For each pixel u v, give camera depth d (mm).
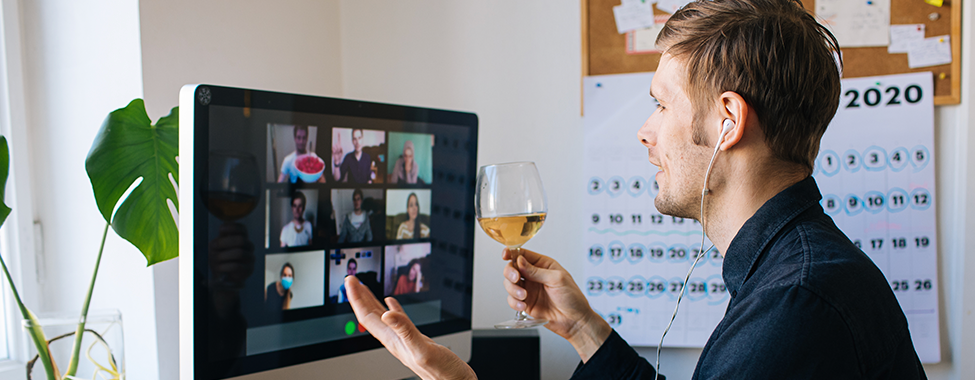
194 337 742
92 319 874
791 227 645
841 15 1442
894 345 562
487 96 1638
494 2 1631
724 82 646
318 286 877
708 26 666
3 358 1107
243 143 784
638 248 1557
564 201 1604
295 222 847
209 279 754
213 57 1217
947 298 1424
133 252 1095
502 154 1632
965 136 1384
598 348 910
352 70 1715
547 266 979
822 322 523
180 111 744
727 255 689
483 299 1644
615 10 1547
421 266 1009
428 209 1018
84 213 1137
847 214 1458
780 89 630
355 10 1712
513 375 1266
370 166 937
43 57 1152
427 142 1015
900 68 1421
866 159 1444
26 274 1136
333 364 894
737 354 542
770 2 664
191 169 732
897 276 1436
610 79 1554
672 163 704
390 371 962
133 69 1056
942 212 1423
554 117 1606
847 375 524
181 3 1137
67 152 1144
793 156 655
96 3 1089
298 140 846
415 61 1680
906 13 1415
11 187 1121
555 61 1604
